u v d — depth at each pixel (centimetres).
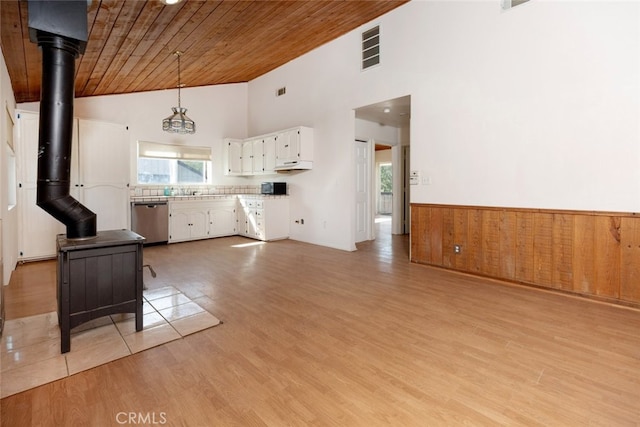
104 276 224
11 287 335
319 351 212
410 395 167
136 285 236
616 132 282
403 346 218
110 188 498
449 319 260
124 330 241
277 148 609
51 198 213
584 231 302
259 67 622
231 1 321
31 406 158
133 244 234
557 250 319
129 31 331
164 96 630
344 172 525
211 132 694
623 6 275
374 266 425
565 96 307
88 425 146
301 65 592
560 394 167
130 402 162
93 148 483
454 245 397
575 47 300
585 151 299
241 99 733
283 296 314
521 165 338
